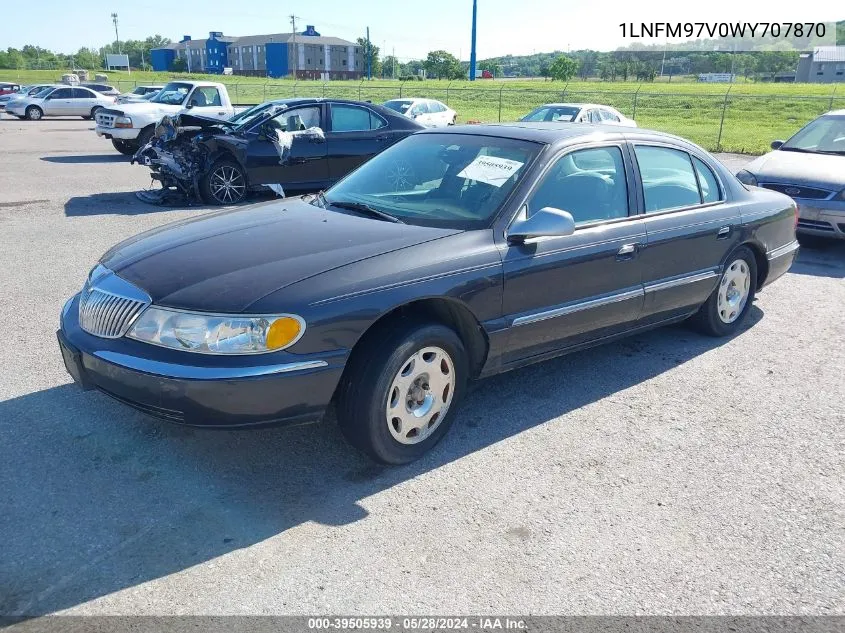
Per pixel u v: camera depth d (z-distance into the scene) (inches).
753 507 127.5
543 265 150.6
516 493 129.5
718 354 201.8
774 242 219.0
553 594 103.7
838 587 107.1
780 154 351.6
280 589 103.0
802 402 171.8
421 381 136.6
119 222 361.1
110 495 124.4
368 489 129.1
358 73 5954.7
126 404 123.7
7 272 262.1
